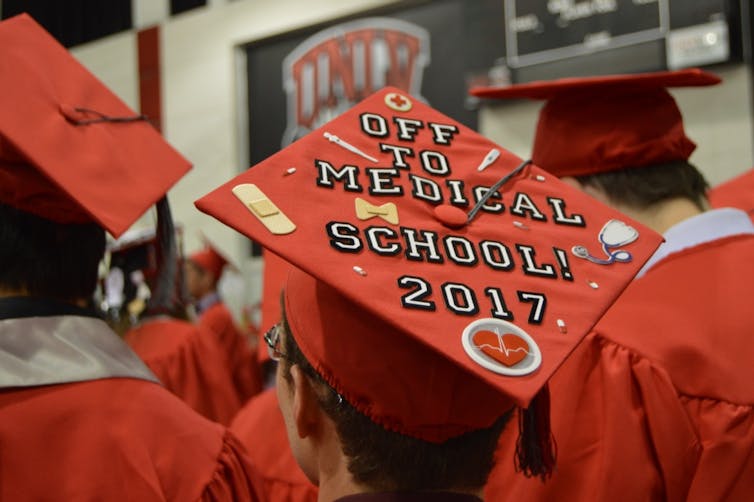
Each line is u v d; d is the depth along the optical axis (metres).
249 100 6.05
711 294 1.23
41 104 1.26
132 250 2.21
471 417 0.79
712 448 1.13
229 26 6.12
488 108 4.77
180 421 1.22
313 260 0.78
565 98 1.47
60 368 1.14
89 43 6.99
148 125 1.41
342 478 0.82
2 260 1.17
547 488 1.16
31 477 1.06
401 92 1.06
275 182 0.85
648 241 0.90
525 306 0.78
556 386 1.21
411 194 0.89
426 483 0.78
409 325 0.73
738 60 3.84
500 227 0.88
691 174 1.43
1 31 1.32
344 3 5.50
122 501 1.08
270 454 1.69
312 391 0.83
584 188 1.44
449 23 5.04
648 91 1.43
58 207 1.20
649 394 1.16
